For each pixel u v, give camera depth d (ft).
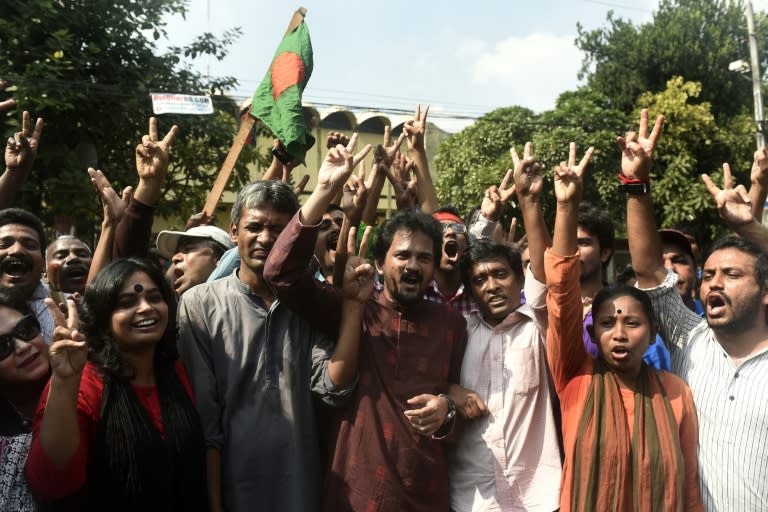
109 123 30.66
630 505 9.47
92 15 29.99
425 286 10.43
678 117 50.14
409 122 15.66
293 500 9.49
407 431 9.87
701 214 49.29
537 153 47.98
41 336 9.48
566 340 10.15
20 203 27.68
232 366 9.90
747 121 52.80
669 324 11.27
